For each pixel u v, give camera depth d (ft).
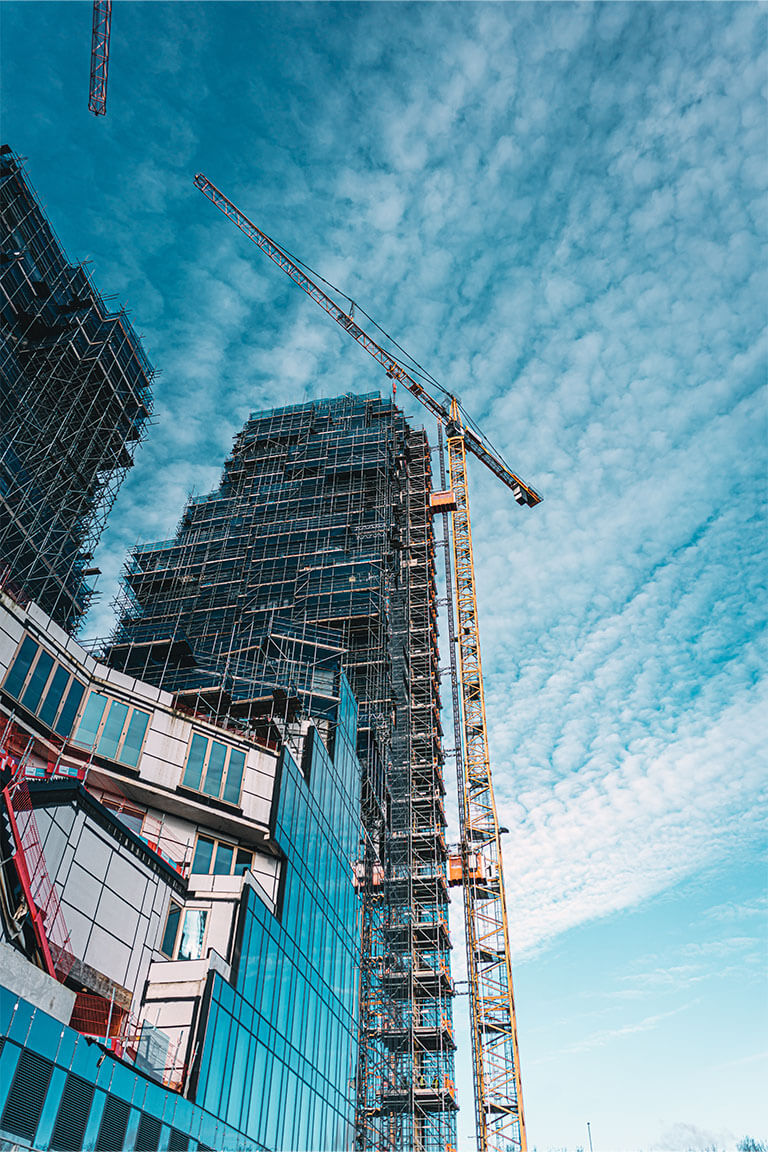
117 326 321.93
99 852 134.10
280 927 179.22
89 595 294.05
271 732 224.12
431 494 479.41
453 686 406.41
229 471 481.05
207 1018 134.00
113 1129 103.91
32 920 102.78
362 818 309.01
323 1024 198.08
